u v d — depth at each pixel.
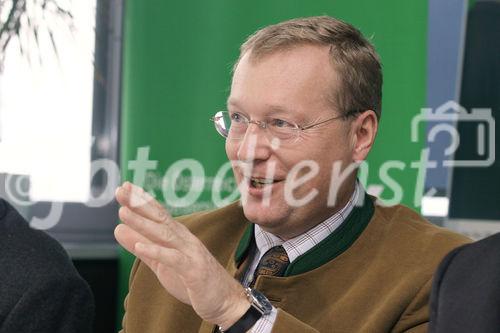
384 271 3.60
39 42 6.55
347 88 3.70
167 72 6.23
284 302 3.58
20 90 6.41
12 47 6.48
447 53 4.50
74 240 6.95
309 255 3.68
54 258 4.22
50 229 6.50
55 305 4.07
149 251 3.05
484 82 4.36
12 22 6.52
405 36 4.65
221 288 3.15
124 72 6.56
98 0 6.79
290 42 3.68
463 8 4.43
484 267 2.74
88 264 7.03
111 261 7.14
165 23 6.31
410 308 3.45
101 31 6.79
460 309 2.69
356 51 3.78
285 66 3.63
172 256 3.05
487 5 4.37
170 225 3.15
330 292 3.60
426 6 4.58
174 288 3.28
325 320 3.51
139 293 4.11
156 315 4.00
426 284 3.48
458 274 2.79
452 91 4.46
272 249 3.82
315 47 3.69
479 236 4.34
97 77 6.61
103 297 7.14
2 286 4.03
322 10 5.06
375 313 3.46
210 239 4.14
